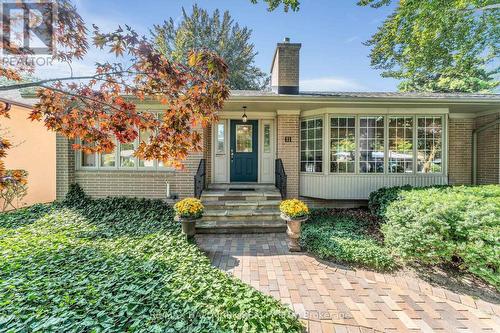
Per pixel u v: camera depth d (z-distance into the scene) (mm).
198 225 5277
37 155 8430
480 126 6746
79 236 4328
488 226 3105
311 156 6891
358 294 3051
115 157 6516
